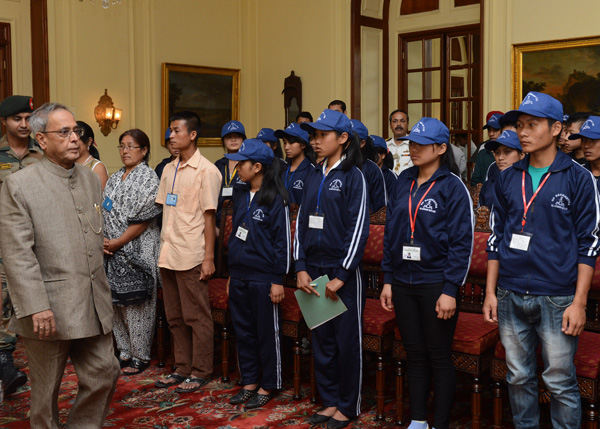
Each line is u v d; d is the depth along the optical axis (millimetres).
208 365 4551
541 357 3303
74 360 3268
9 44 8766
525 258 3010
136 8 9680
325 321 3791
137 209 4695
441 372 3455
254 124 10977
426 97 9656
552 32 7656
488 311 3203
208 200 4387
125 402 4258
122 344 5012
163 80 9945
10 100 4387
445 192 3389
